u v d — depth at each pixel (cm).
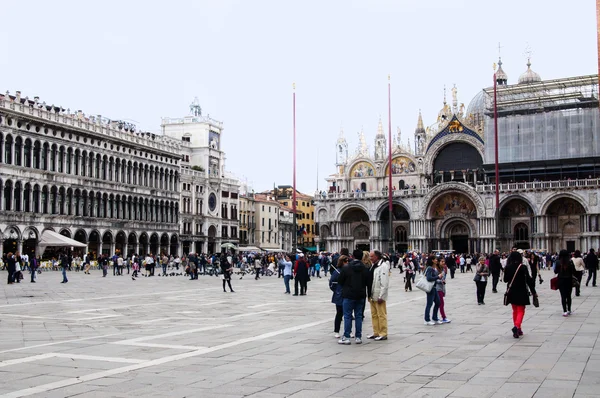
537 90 10312
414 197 11206
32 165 8262
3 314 2716
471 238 10862
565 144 10094
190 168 12169
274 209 15825
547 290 4197
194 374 1419
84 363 1545
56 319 2531
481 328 2225
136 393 1238
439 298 2369
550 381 1321
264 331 2161
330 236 12138
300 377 1386
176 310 2930
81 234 9031
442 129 11394
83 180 9119
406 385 1300
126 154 10094
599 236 9538
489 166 10588
